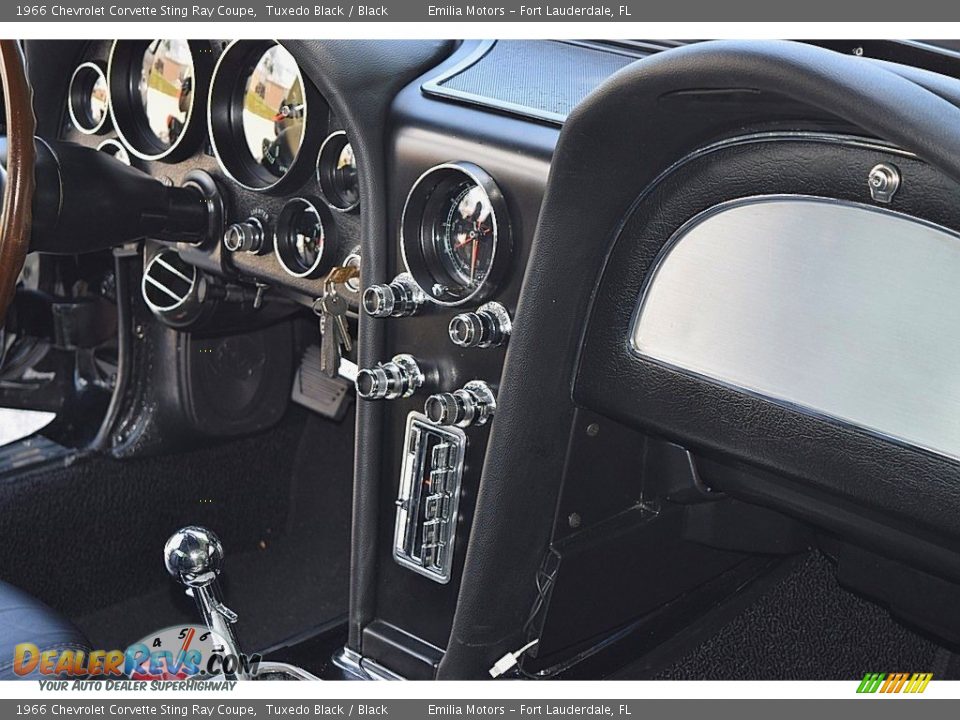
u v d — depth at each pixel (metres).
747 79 0.99
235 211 1.61
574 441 1.31
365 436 1.41
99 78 1.75
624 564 1.40
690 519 1.44
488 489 1.29
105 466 1.85
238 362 1.94
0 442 1.89
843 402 1.09
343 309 1.46
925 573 1.37
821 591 1.62
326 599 2.01
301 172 1.50
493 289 1.27
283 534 2.11
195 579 1.30
